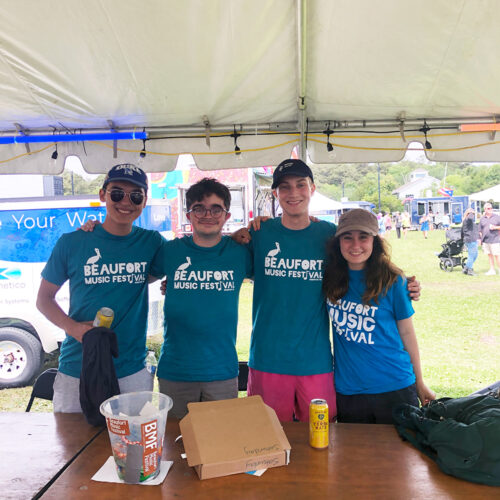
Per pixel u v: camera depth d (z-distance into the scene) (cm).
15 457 149
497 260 1262
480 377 525
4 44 244
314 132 342
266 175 979
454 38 238
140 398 151
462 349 658
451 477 133
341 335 223
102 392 172
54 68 266
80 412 205
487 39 237
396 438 161
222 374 228
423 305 955
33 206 486
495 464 130
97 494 126
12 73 270
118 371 225
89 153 358
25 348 484
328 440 157
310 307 234
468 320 827
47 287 232
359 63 263
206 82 284
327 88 292
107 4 212
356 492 125
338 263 223
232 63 263
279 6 216
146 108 318
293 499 122
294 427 171
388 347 216
